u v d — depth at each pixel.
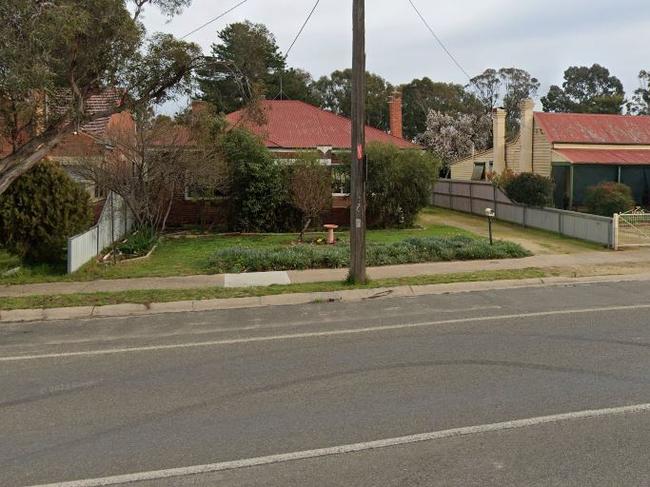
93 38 10.78
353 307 9.91
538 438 4.55
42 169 13.71
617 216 16.34
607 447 4.38
